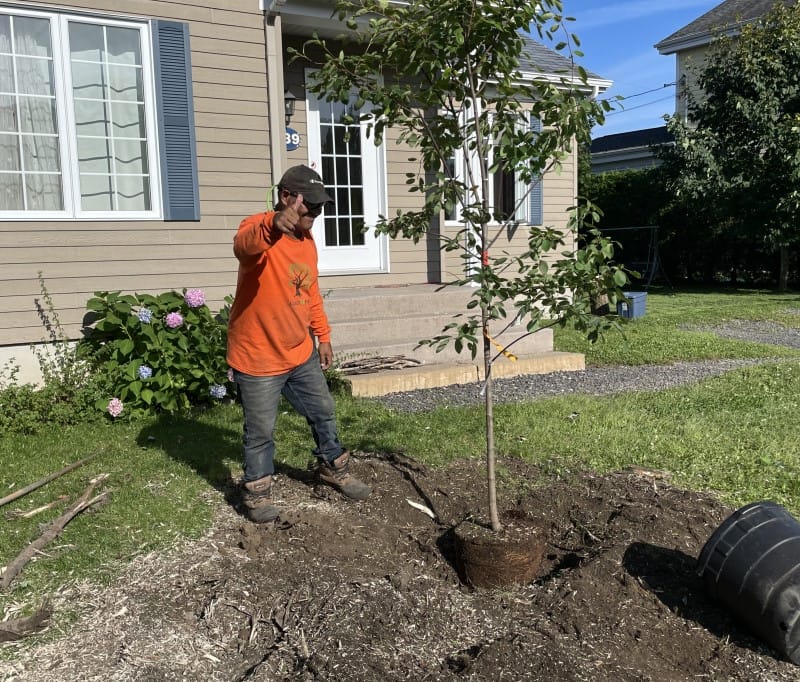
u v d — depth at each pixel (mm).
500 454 4949
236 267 7387
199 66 7031
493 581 3297
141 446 5168
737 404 6441
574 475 4566
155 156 6871
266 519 3791
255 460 3764
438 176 3365
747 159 15930
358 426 5543
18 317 6258
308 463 4785
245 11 7211
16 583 3156
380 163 9859
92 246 6578
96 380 6023
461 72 3420
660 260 20406
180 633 2854
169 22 6805
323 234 9570
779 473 4633
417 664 2672
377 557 3529
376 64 3504
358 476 4504
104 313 6258
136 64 6781
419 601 3088
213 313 7273
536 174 3514
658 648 2859
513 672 2613
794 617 2709
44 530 3662
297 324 3734
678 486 4418
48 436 5414
